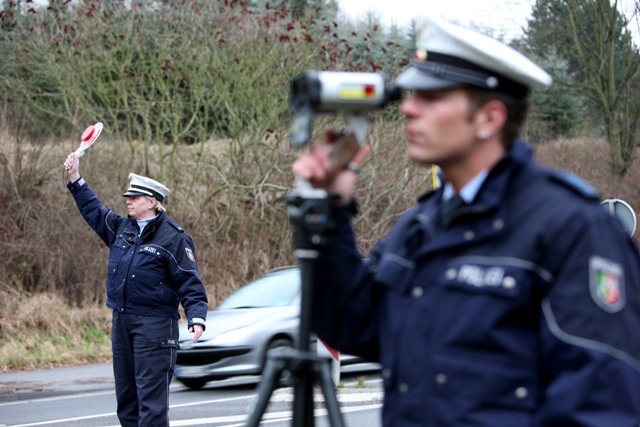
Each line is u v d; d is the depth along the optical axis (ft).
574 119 95.50
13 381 46.80
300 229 8.86
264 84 69.31
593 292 7.84
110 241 26.81
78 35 66.28
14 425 34.73
